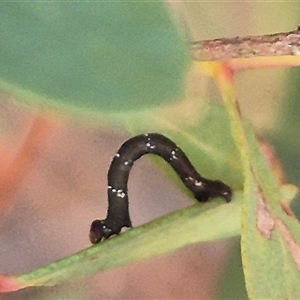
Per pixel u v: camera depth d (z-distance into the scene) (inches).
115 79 4.2
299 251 4.0
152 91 4.2
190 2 4.2
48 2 4.1
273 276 4.0
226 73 4.2
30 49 4.2
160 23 4.1
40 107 4.3
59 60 4.2
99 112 4.3
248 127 4.1
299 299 4.0
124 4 4.1
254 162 4.0
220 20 4.2
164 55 4.2
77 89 4.2
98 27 4.1
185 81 4.2
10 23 4.1
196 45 4.2
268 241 4.0
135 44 4.1
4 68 4.2
